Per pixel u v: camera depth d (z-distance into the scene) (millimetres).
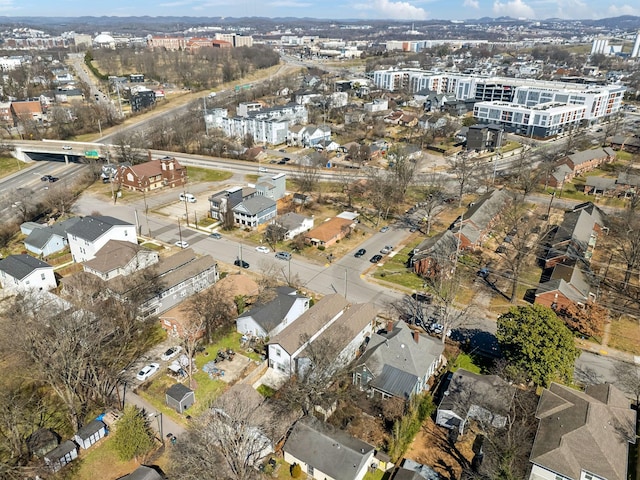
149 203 106875
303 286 72375
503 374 50594
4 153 139000
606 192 111000
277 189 105750
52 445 43094
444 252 75312
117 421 43469
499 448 41188
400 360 51125
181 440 42688
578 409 42562
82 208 103688
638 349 57594
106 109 183625
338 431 43312
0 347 52969
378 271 77312
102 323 55469
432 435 45469
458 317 62500
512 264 74562
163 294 64688
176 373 52938
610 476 37125
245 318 59594
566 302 62469
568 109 170125
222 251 83812
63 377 44750
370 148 141375
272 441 43062
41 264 70188
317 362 48625
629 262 74000
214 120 169500
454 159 139625
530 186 108188
